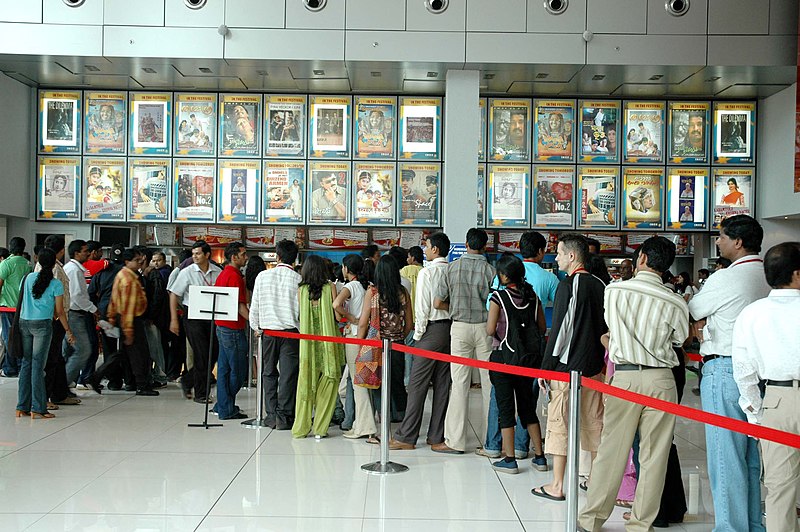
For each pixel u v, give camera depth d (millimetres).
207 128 13273
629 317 4137
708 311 4129
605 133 13383
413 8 11039
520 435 6453
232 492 5230
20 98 12797
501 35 11047
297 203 13305
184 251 10117
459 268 6430
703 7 11055
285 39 11008
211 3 11008
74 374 9039
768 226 13305
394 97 13312
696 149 13414
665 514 4652
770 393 3725
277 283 7445
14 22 10930
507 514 4801
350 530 4469
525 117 13367
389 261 6793
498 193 13352
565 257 5055
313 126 13312
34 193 13188
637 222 13375
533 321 5906
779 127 12758
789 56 11062
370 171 13320
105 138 13250
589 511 4309
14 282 9172
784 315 3656
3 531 4363
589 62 11055
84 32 10969
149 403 8945
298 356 7465
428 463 6152
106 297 9766
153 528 4449
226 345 7961
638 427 4645
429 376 6648
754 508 4137
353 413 7480
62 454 6316
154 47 10969
